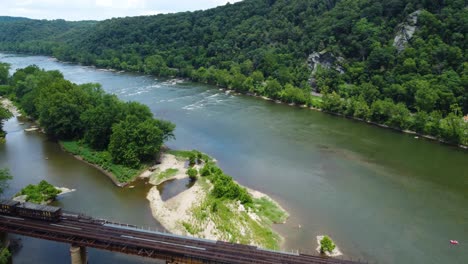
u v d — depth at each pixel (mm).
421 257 58688
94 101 114688
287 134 122625
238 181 85688
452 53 140500
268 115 146750
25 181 82125
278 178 87875
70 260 54312
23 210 56562
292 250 58969
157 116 139000
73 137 110438
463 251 60406
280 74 186875
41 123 115875
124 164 89562
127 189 79688
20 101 147750
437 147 111688
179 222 65500
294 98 166000
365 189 82938
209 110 151250
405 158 102375
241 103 166000
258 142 113875
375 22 178125
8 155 97812
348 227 66875
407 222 69125
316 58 186625
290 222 68000
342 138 119375
